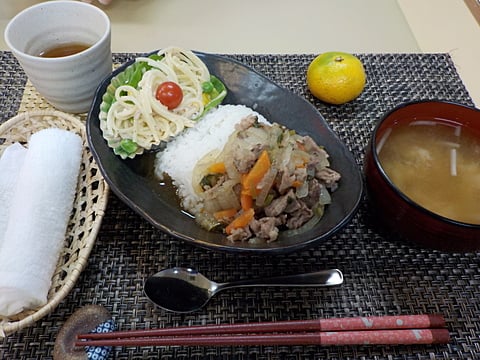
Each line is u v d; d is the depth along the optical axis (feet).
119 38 1.28
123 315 0.77
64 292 0.71
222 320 0.77
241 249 0.72
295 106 0.99
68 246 0.82
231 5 1.43
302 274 0.81
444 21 1.43
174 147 0.98
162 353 0.73
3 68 1.17
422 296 0.82
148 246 0.86
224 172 0.85
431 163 0.86
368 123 1.10
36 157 0.84
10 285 0.68
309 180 0.85
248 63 1.22
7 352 0.72
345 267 0.85
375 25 1.40
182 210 0.90
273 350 0.74
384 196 0.77
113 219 0.89
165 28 1.33
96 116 0.94
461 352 0.75
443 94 1.18
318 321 0.73
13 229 0.75
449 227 0.71
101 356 0.70
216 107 1.04
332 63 1.06
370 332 0.72
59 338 0.71
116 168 0.89
